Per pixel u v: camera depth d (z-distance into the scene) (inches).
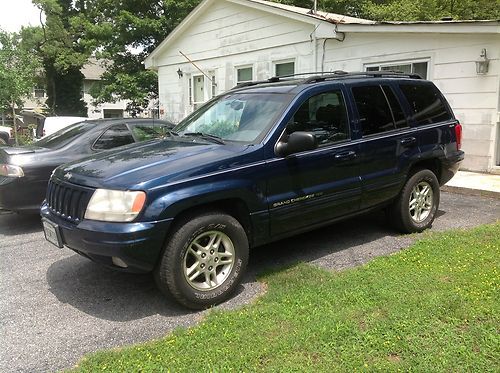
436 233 211.5
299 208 165.8
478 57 341.1
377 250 193.2
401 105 206.7
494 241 191.8
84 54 1254.3
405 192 206.8
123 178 136.9
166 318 139.0
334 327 121.8
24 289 162.9
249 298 150.3
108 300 152.6
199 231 140.4
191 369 106.7
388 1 885.2
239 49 549.6
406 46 383.2
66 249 209.0
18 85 709.3
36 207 236.1
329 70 447.5
